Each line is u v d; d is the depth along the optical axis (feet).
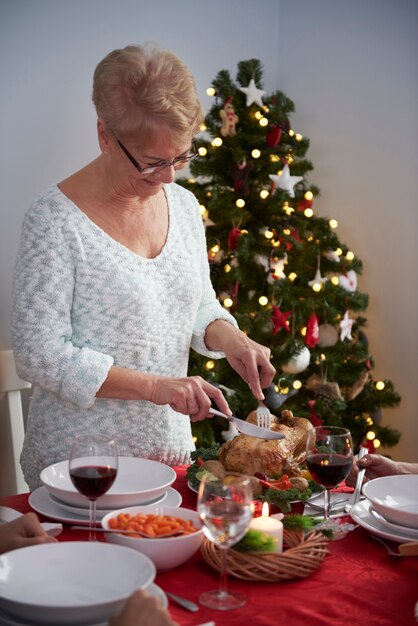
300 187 12.30
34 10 10.43
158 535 4.19
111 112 5.41
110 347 6.04
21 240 5.86
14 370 7.75
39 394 6.19
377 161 12.61
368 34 12.59
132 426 6.13
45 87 10.66
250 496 3.68
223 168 10.90
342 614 3.71
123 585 3.61
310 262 11.58
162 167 5.66
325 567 4.25
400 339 12.46
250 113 10.87
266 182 11.05
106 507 4.81
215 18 12.89
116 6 11.41
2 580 3.65
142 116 5.35
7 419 7.79
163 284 6.22
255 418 5.95
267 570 3.99
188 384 5.59
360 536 4.73
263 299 10.76
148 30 11.88
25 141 10.52
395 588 4.01
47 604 3.33
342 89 13.07
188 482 5.44
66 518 4.71
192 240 6.66
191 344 6.89
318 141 13.52
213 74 12.98
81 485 4.20
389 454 12.65
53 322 5.71
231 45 13.23
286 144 11.29
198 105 5.57
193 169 10.75
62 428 6.04
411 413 12.37
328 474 4.60
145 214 6.21
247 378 6.32
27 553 3.77
